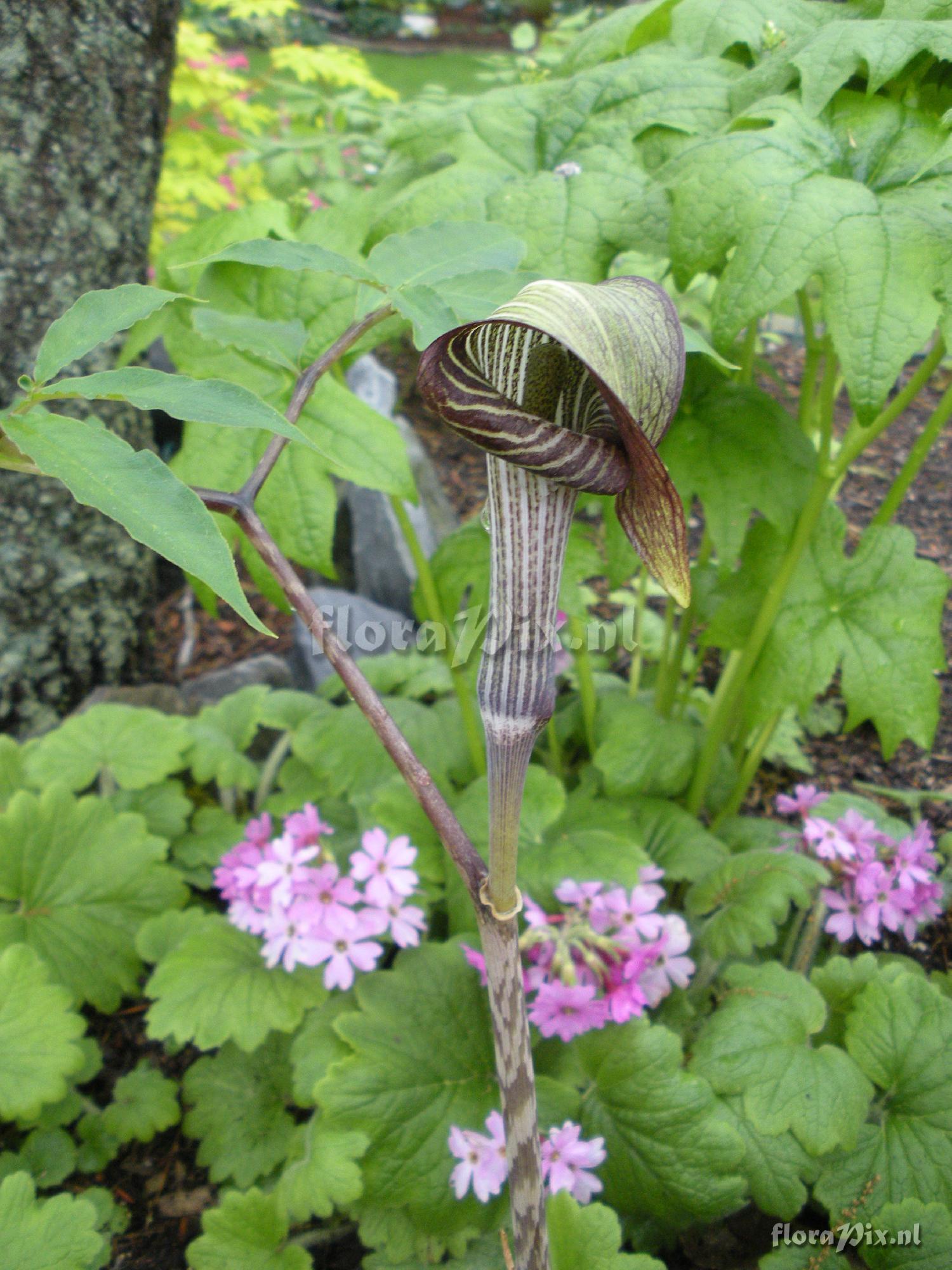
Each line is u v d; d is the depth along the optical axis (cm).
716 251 35
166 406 21
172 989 44
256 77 111
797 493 44
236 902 46
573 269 39
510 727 20
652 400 17
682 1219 37
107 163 57
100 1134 45
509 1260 30
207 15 160
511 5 339
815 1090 38
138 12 56
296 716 59
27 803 49
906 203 34
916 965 48
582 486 18
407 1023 42
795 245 34
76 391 21
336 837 55
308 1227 42
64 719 66
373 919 44
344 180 105
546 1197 36
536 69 67
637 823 53
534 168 43
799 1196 37
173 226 95
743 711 57
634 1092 38
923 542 77
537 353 20
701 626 63
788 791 61
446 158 46
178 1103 48
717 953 44
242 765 58
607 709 59
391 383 108
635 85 41
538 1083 41
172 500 19
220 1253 36
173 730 57
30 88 53
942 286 33
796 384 104
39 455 20
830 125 37
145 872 51
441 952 45
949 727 63
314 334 40
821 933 49
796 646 47
